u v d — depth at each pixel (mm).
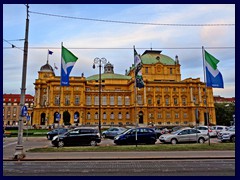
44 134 48000
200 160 16359
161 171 12398
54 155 18453
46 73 118438
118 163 15289
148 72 119188
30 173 12148
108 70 130750
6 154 19875
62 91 105625
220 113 122938
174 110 112000
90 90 112500
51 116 102250
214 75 23531
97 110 109938
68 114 99125
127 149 21094
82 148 21781
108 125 101938
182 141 27500
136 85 26828
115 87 117625
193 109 110562
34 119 106938
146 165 14352
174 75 120625
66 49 22297
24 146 27062
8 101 148875
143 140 26953
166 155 18062
